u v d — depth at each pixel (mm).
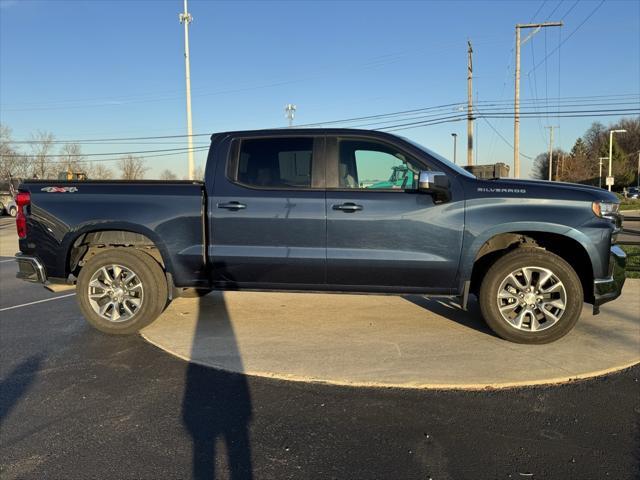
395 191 4691
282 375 4020
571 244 4723
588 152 109188
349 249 4711
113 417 3389
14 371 4246
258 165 4910
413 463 2801
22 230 5152
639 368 4129
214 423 3289
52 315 6203
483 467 2760
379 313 5824
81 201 5016
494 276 4648
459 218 4586
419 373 4012
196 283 5000
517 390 3725
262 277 4902
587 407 3459
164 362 4395
